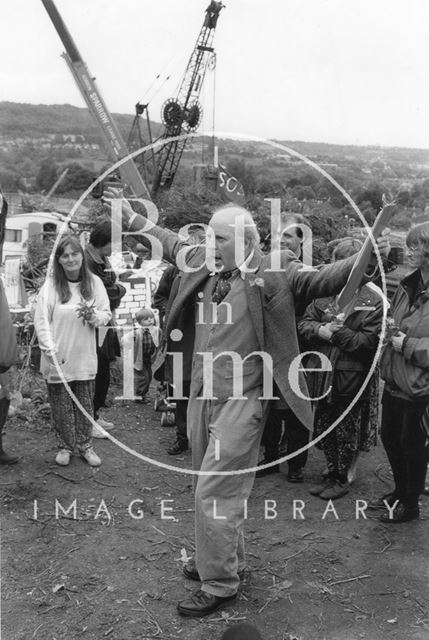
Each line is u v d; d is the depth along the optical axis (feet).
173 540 12.69
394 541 12.96
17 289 23.84
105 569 11.65
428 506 14.55
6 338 14.42
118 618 10.35
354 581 11.56
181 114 41.29
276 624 10.34
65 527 12.96
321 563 12.10
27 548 12.17
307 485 15.48
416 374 12.72
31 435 17.46
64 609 10.52
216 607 10.56
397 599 11.06
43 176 108.78
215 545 10.30
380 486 15.56
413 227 12.85
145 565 11.83
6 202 14.74
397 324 13.01
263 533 13.16
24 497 14.03
